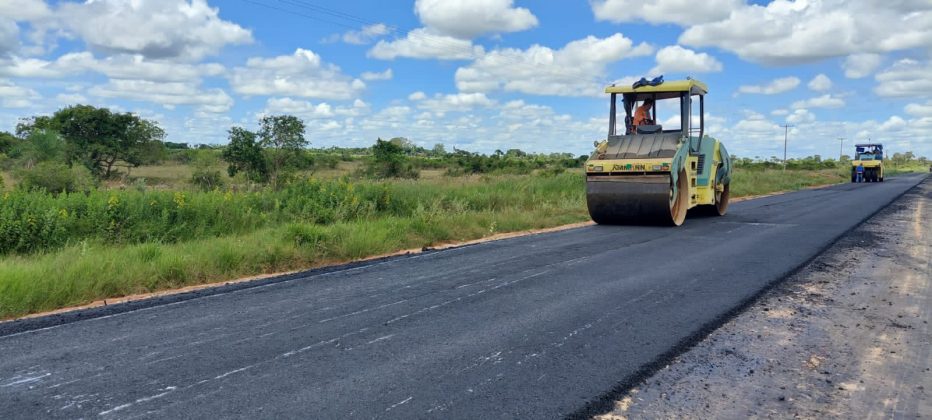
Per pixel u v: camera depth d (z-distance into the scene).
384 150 43.72
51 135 31.56
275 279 8.07
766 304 6.70
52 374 4.51
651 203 13.58
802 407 4.04
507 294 7.11
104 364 4.72
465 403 3.99
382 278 8.11
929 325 5.92
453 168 55.12
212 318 6.08
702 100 15.22
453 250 10.62
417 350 5.06
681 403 4.07
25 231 9.59
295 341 5.31
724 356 5.01
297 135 26.89
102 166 37.59
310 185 15.61
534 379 4.43
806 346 5.28
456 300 6.82
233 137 26.25
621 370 4.63
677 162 13.70
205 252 8.87
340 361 4.79
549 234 12.86
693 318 6.07
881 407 4.05
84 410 3.87
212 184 23.11
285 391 4.17
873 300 6.91
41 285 6.80
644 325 5.82
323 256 9.73
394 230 11.63
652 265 8.97
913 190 31.66
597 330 5.65
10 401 4.02
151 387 4.25
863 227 13.83
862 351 5.16
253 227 12.17
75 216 10.74
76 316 6.18
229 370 4.59
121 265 7.99
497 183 22.75
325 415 3.79
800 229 13.41
